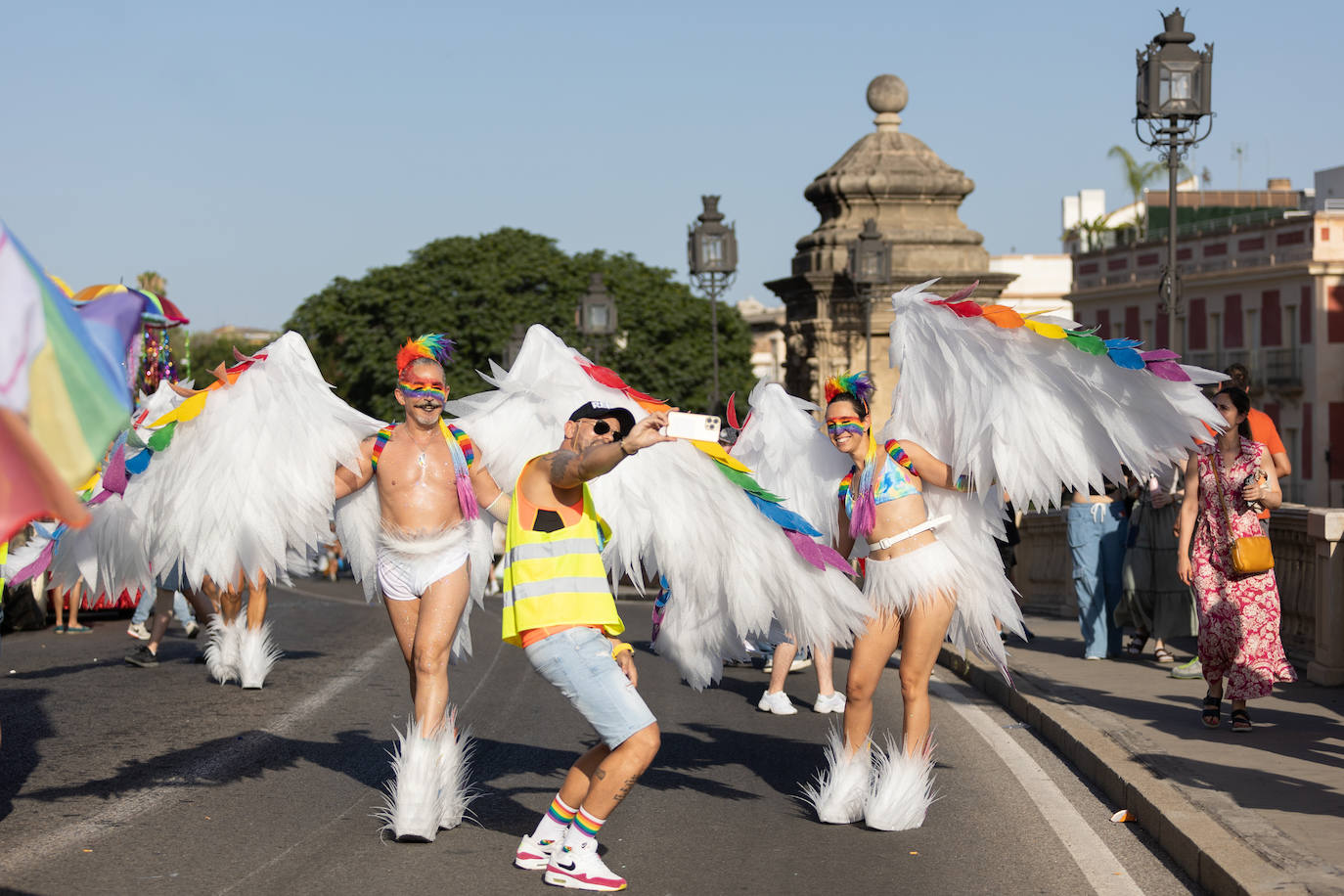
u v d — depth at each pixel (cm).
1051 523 1708
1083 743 828
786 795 772
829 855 649
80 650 1441
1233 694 866
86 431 451
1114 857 641
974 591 712
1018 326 711
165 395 1066
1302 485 5750
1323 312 5659
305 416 752
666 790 783
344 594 2644
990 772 827
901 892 591
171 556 798
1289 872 549
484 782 798
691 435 728
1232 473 873
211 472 761
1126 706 966
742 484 715
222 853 643
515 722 995
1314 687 1049
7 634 1625
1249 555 855
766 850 659
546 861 617
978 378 709
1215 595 877
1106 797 758
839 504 734
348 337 5591
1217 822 631
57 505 434
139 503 859
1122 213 7288
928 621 698
